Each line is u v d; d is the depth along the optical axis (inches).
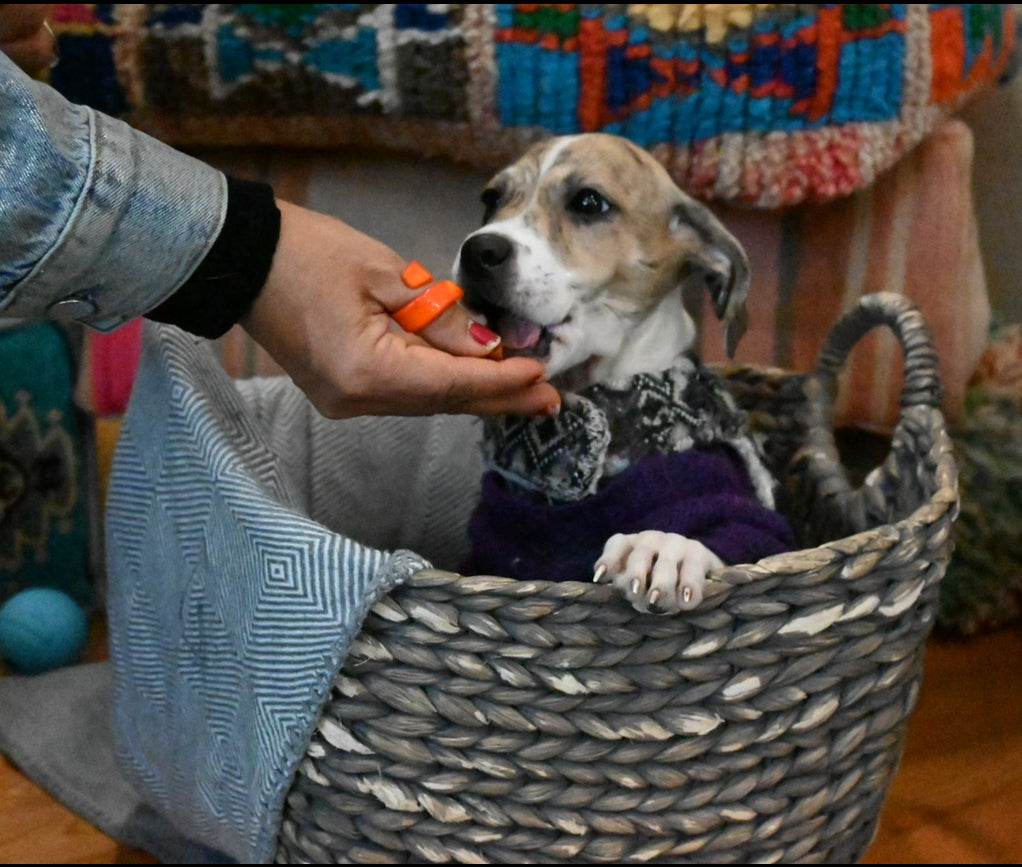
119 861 42.1
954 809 36.1
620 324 44.9
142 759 39.6
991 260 61.7
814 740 33.1
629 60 52.0
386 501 55.9
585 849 32.1
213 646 34.3
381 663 29.8
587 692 29.8
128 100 55.6
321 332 29.3
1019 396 56.2
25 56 42.0
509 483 41.8
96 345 56.8
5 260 25.7
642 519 36.7
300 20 52.3
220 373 38.7
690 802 32.0
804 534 50.4
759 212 59.4
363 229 60.7
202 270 28.0
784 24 51.1
